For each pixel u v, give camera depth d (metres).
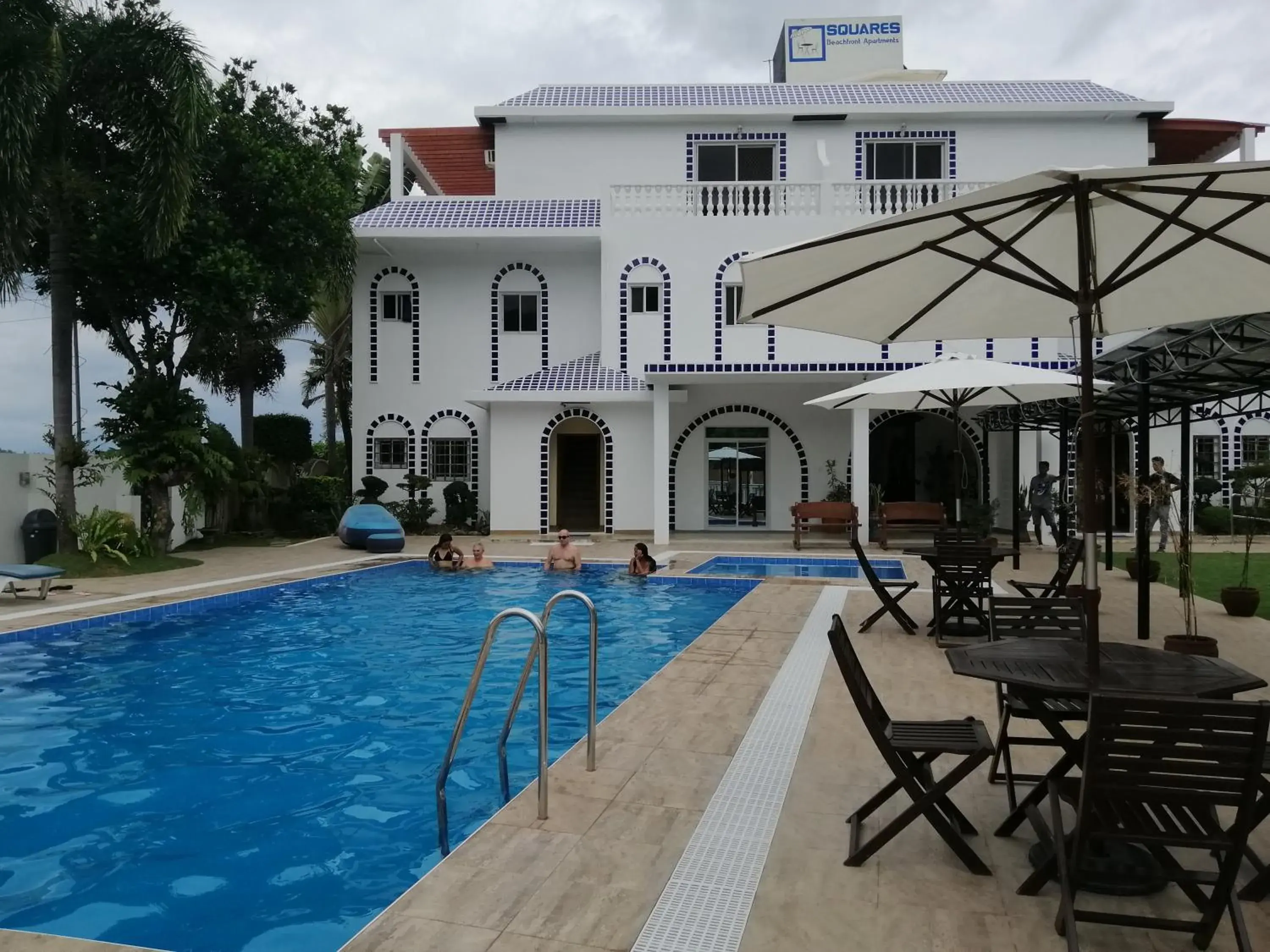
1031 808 4.03
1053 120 23.86
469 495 23.66
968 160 23.97
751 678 7.46
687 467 24.06
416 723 6.90
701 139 24.39
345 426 30.98
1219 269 4.87
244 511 22.72
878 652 8.66
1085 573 3.91
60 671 8.67
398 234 22.69
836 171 24.11
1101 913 3.24
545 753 4.45
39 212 15.44
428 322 24.50
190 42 15.85
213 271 16.89
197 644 10.09
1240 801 3.04
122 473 17.72
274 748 6.26
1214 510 21.91
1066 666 4.11
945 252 4.43
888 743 3.87
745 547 20.05
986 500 24.23
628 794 4.77
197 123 15.90
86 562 15.01
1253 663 8.05
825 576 15.21
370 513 19.91
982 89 24.86
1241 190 3.73
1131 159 23.78
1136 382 10.46
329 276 21.45
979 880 3.76
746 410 23.86
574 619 11.77
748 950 3.18
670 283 21.11
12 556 15.41
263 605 12.90
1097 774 3.12
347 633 10.75
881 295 5.12
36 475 15.88
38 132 14.35
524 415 22.11
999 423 20.27
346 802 5.20
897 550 19.23
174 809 5.10
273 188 19.02
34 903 3.98
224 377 26.59
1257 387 10.52
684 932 3.30
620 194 21.41
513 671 8.74
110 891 4.09
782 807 4.58
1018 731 5.96
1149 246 4.52
